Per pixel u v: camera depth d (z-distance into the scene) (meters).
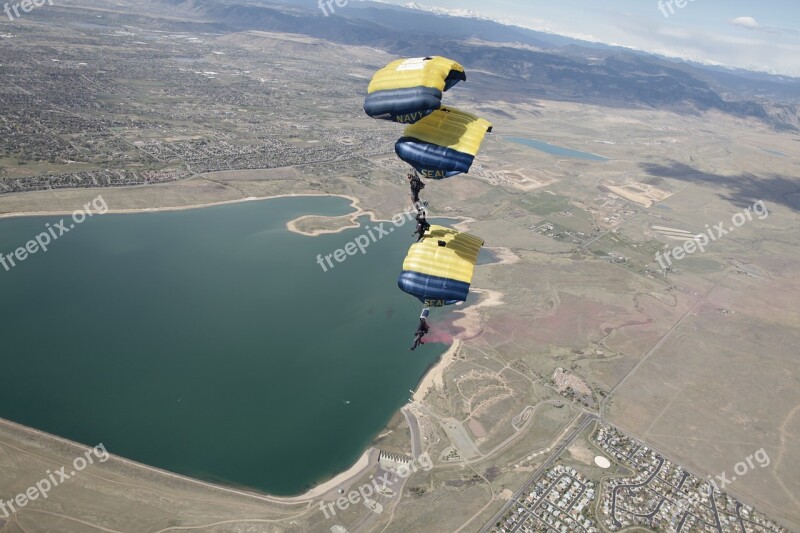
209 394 106.50
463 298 53.59
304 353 122.69
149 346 118.31
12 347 112.19
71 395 101.19
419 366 122.94
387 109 47.62
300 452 95.31
